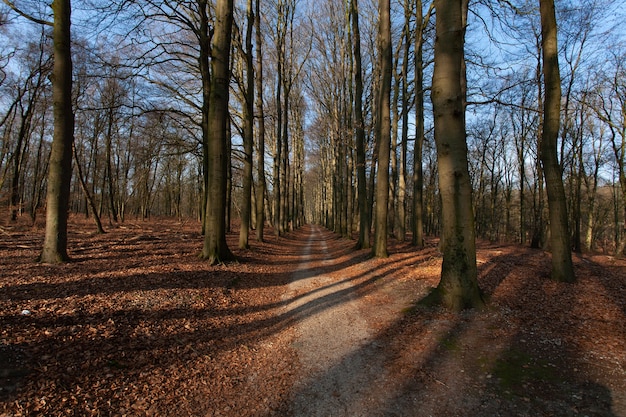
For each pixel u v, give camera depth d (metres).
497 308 6.30
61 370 3.84
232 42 15.73
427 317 6.17
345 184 28.28
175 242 15.28
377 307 7.19
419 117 17.36
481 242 25.16
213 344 5.36
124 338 4.92
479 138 32.69
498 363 4.31
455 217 6.53
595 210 34.22
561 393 3.58
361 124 17.00
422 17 15.55
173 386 4.04
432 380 4.04
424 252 14.10
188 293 7.36
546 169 8.63
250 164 16.22
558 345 4.69
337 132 26.89
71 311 5.36
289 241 24.75
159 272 8.62
